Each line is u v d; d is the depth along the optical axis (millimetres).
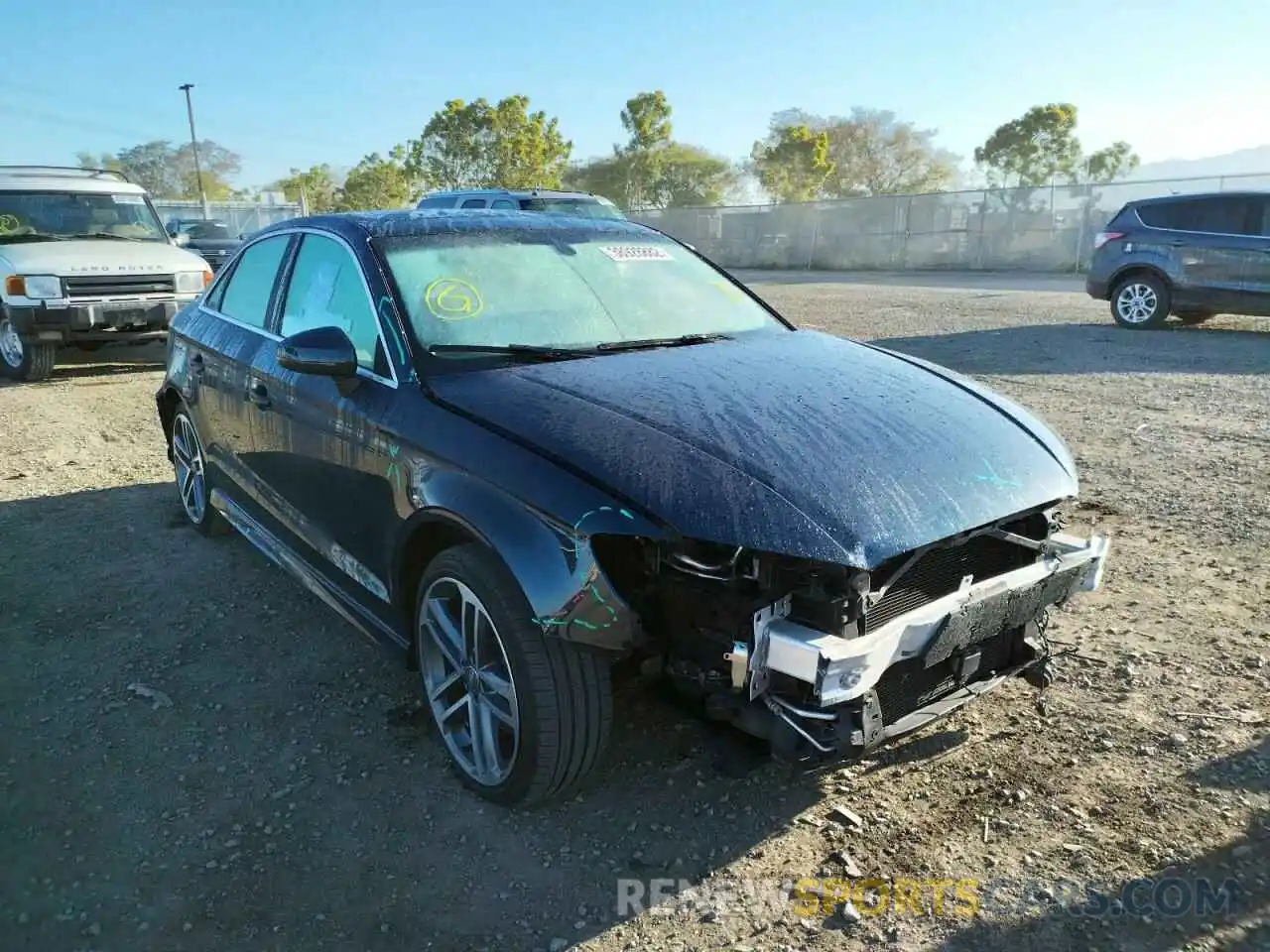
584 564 2543
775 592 2512
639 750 3264
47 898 2621
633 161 57375
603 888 2639
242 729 3447
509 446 2783
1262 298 12133
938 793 3000
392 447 3129
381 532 3264
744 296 4320
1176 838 2746
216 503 4969
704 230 35562
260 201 47812
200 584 4719
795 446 2711
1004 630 2887
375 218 3896
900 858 2717
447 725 3150
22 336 9555
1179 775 3029
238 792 3082
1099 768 3092
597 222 4387
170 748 3332
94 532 5449
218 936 2486
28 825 2924
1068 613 4203
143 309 9938
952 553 2791
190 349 4969
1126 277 13258
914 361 3777
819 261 32781
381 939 2473
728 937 2453
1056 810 2889
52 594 4602
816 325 14211
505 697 2836
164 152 91812
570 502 2576
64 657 3984
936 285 23656
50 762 3252
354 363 3279
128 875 2713
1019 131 49969
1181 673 3652
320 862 2758
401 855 2783
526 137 50062
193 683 3770
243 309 4594
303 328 3928
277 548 4230
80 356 11797
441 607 3059
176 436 5461
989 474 2812
